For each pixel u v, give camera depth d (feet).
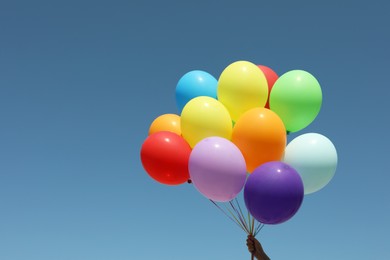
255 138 17.35
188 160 18.33
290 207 16.33
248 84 18.29
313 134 18.75
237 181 17.20
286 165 16.66
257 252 18.45
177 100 20.20
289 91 18.43
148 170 18.75
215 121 17.89
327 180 18.71
